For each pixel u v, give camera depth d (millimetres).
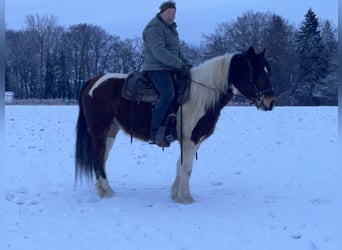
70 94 66688
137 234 4941
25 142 11672
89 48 68188
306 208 5926
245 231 5043
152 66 6203
